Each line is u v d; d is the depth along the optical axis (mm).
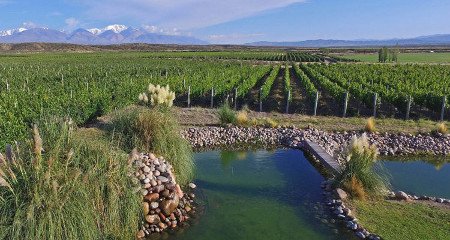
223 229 7637
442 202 8969
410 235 7168
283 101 23672
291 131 15391
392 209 8375
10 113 12297
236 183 10328
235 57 84875
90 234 6004
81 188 6113
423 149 13914
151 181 7832
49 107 13812
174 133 10031
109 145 7621
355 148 9367
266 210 8555
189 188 9672
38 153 5926
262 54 102812
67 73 38156
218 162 12430
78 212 5895
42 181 5871
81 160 6719
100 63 59750
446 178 11453
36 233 5488
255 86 32281
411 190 10391
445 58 85500
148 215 7512
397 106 19953
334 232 7559
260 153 13633
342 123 16625
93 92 17922
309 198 9289
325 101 23562
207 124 16156
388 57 75938
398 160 13234
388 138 14578
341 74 37781
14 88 23672
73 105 14594
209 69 41625
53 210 5703
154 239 7199
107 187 6570
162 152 9562
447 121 17953
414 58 86125
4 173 5816
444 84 28422
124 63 59750
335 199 8891
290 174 11227
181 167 9727
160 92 11531
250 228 7688
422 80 31516
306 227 7762
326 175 11141
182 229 7598
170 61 66062
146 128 9688
